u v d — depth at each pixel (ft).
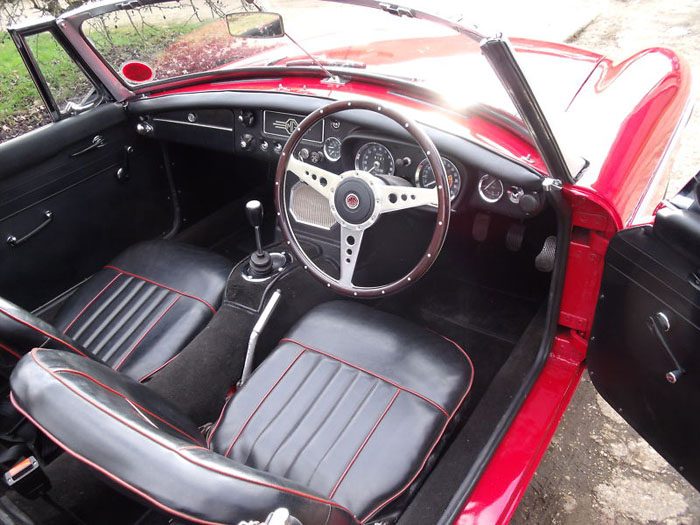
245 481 3.00
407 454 4.72
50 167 7.08
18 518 4.24
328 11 6.79
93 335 6.50
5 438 4.71
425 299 8.59
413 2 4.79
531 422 5.34
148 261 7.18
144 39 6.86
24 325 4.33
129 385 4.25
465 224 8.00
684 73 8.02
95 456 3.03
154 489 2.89
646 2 19.84
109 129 7.68
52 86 6.81
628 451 7.04
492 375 7.45
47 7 6.49
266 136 7.19
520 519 6.42
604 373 5.46
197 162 9.00
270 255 7.21
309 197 6.52
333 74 6.81
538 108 4.39
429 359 5.37
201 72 7.50
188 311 6.55
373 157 6.55
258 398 5.24
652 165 6.53
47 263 7.43
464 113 6.10
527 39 8.74
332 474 4.61
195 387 6.02
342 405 5.09
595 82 7.11
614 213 5.02
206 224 9.45
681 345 4.35
